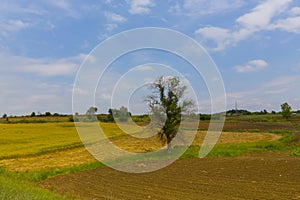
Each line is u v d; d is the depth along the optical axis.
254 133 58.56
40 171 26.31
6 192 10.00
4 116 102.00
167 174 21.59
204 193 15.48
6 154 40.06
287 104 86.94
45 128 72.25
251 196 14.41
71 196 15.22
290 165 22.47
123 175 22.08
